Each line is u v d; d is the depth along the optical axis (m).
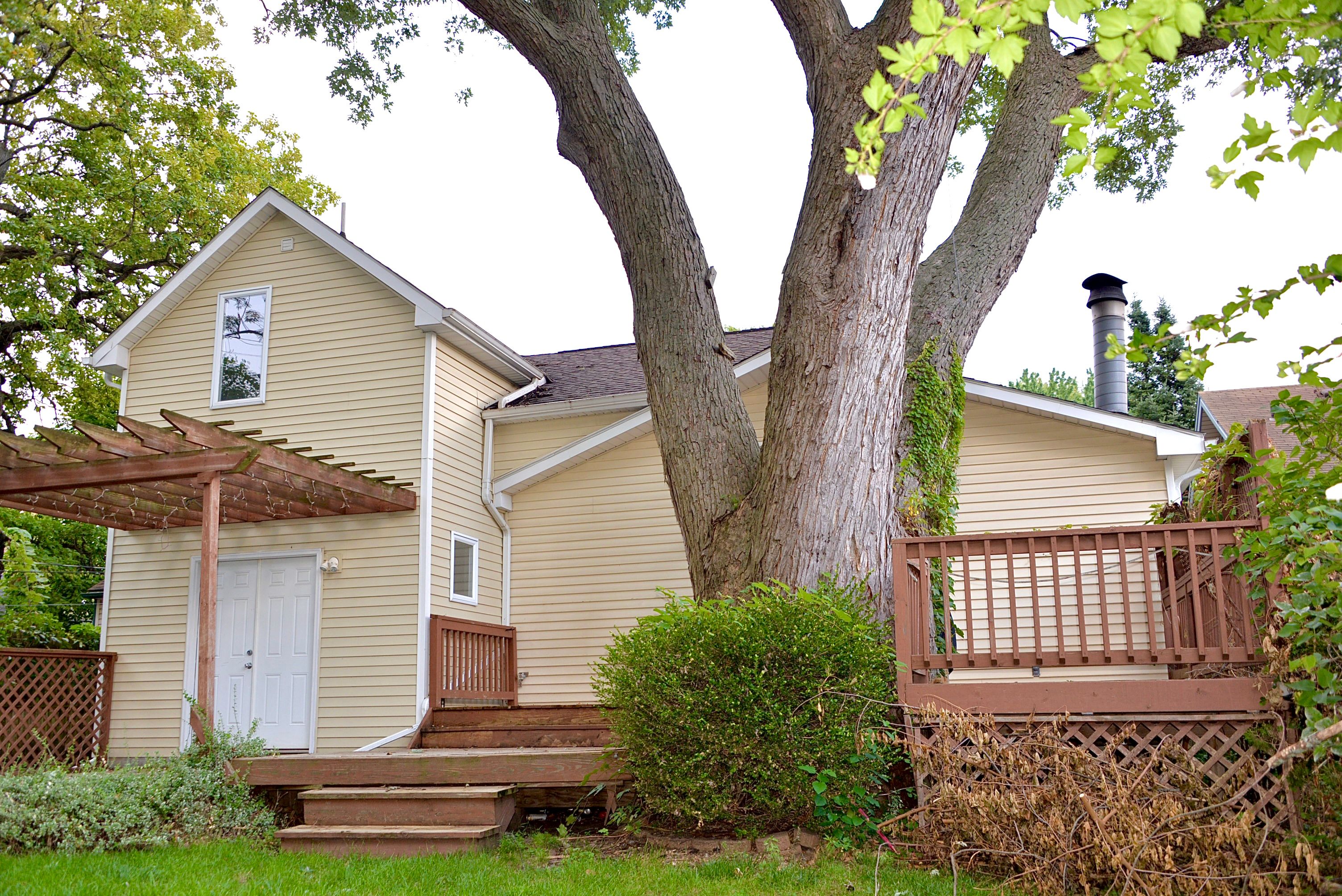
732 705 5.88
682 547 11.45
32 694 10.57
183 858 5.91
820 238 7.27
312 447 11.39
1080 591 5.77
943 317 8.76
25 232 16.81
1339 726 4.02
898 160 7.18
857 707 5.91
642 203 8.05
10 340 17.92
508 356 12.26
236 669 11.11
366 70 12.53
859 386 7.14
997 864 5.21
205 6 13.40
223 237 12.04
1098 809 4.74
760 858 5.70
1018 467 10.47
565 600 11.74
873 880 5.14
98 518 10.63
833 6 7.52
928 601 6.20
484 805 6.38
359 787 6.95
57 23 16.03
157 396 12.18
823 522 6.97
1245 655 5.35
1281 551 4.71
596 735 9.06
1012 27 2.62
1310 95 2.79
